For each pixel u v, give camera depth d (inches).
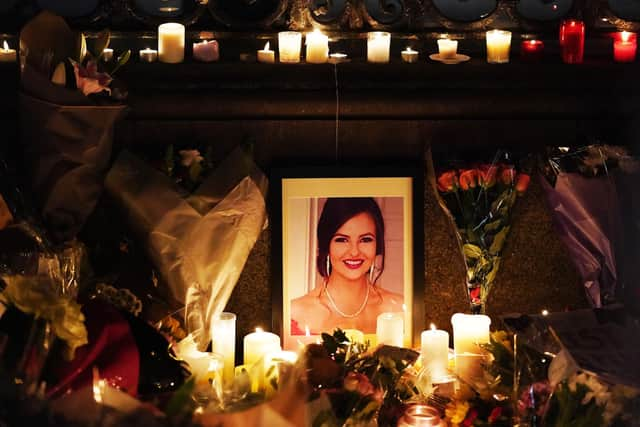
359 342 102.5
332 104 102.7
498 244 103.0
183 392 64.7
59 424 62.0
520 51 109.2
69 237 95.9
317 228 105.9
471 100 104.3
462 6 109.4
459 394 95.7
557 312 104.5
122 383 78.8
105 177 96.5
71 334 73.8
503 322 98.8
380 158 106.2
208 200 97.3
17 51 98.7
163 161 98.0
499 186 101.9
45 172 92.7
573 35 103.3
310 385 90.0
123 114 93.9
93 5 105.5
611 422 89.7
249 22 104.8
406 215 106.6
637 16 109.7
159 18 104.0
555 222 106.7
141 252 101.0
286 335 106.8
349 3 105.9
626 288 106.7
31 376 70.6
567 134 107.7
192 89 100.8
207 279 98.7
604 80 104.9
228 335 99.4
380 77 102.4
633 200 105.4
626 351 92.5
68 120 90.8
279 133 104.3
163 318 98.7
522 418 90.3
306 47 102.6
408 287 107.5
